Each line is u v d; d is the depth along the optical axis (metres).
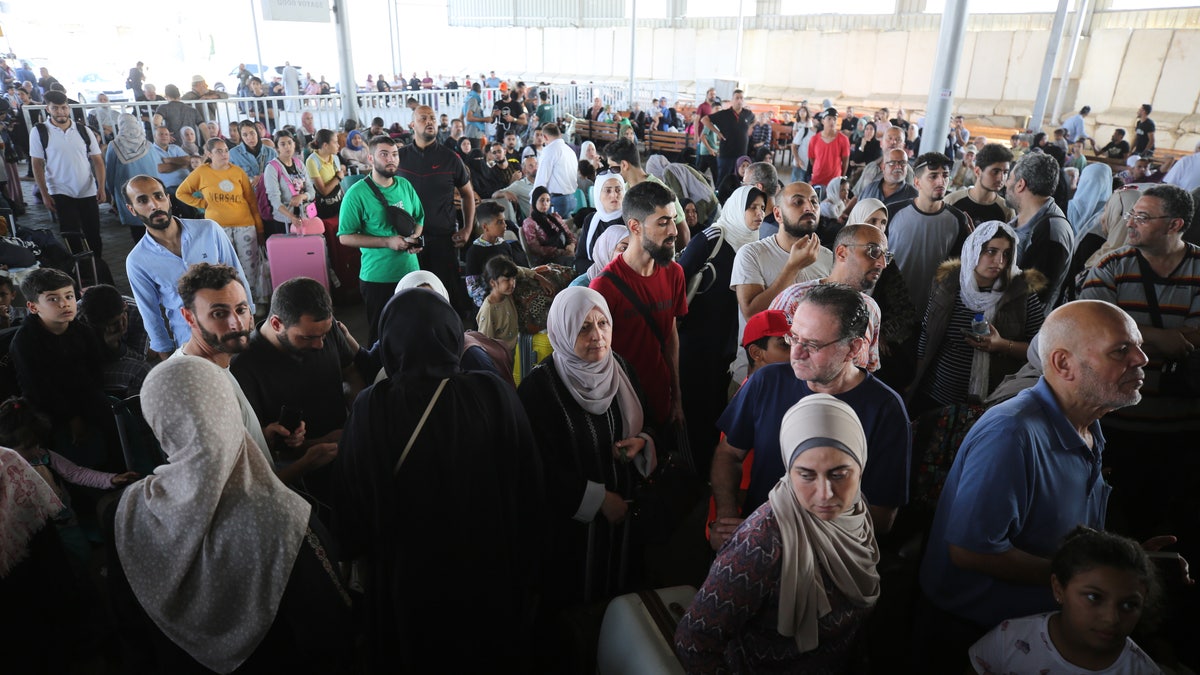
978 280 2.79
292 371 2.38
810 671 1.55
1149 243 2.55
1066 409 1.73
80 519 2.94
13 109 12.71
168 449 1.50
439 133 11.66
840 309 1.76
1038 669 1.55
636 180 4.65
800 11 25.98
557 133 6.76
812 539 1.46
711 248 3.34
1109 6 20.55
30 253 4.57
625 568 2.33
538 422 2.20
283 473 2.14
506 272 3.50
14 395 3.14
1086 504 1.77
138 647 1.68
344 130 9.70
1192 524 2.53
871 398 1.88
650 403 2.89
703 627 1.46
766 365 2.08
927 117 6.12
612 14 30.28
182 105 9.77
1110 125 20.44
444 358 1.77
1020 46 21.91
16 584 1.99
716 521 1.95
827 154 8.79
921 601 1.97
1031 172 3.43
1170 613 1.96
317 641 1.68
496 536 1.80
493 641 1.87
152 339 3.45
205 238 3.46
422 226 4.60
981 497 1.67
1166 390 2.60
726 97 23.95
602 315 2.19
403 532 1.72
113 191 7.70
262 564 1.57
